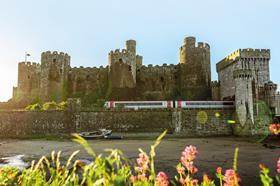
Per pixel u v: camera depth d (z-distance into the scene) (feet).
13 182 11.31
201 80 267.80
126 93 257.55
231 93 231.09
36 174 10.29
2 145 130.93
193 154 11.46
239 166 68.23
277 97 212.23
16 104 258.57
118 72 263.08
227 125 199.62
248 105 194.29
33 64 287.89
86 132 177.58
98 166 7.82
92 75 286.46
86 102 268.00
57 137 177.88
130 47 276.21
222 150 106.83
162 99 271.69
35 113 193.67
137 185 9.68
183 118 197.16
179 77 287.28
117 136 169.89
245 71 198.49
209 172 58.85
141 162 10.08
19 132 190.80
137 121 196.65
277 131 12.67
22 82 280.31
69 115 192.24
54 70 260.01
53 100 250.57
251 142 140.46
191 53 272.72
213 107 201.57
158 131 195.52
